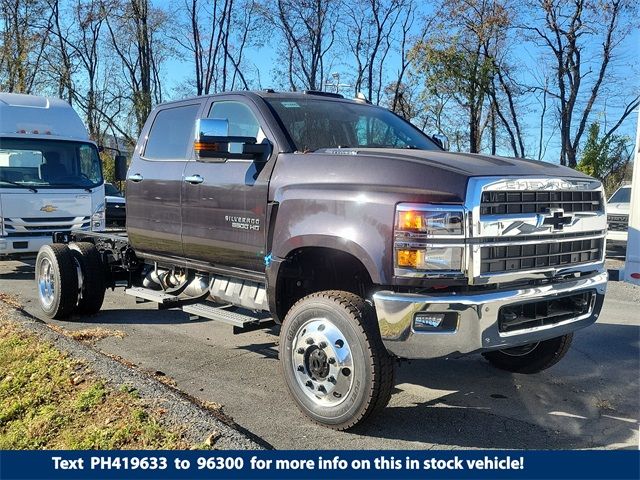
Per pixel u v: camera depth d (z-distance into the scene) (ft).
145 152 21.11
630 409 15.47
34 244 35.45
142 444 12.13
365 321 13.04
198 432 12.50
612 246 44.14
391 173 13.47
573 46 78.54
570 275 14.23
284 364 14.48
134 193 21.25
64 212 36.60
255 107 17.06
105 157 88.48
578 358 19.90
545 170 14.02
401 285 12.65
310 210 14.26
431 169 13.05
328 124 17.24
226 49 110.22
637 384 17.35
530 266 13.34
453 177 12.72
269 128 16.43
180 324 23.84
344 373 13.34
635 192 17.12
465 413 15.07
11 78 106.63
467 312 12.38
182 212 18.89
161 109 20.97
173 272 21.16
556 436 13.79
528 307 13.51
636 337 22.58
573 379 17.78
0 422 13.42
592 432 14.02
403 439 13.47
